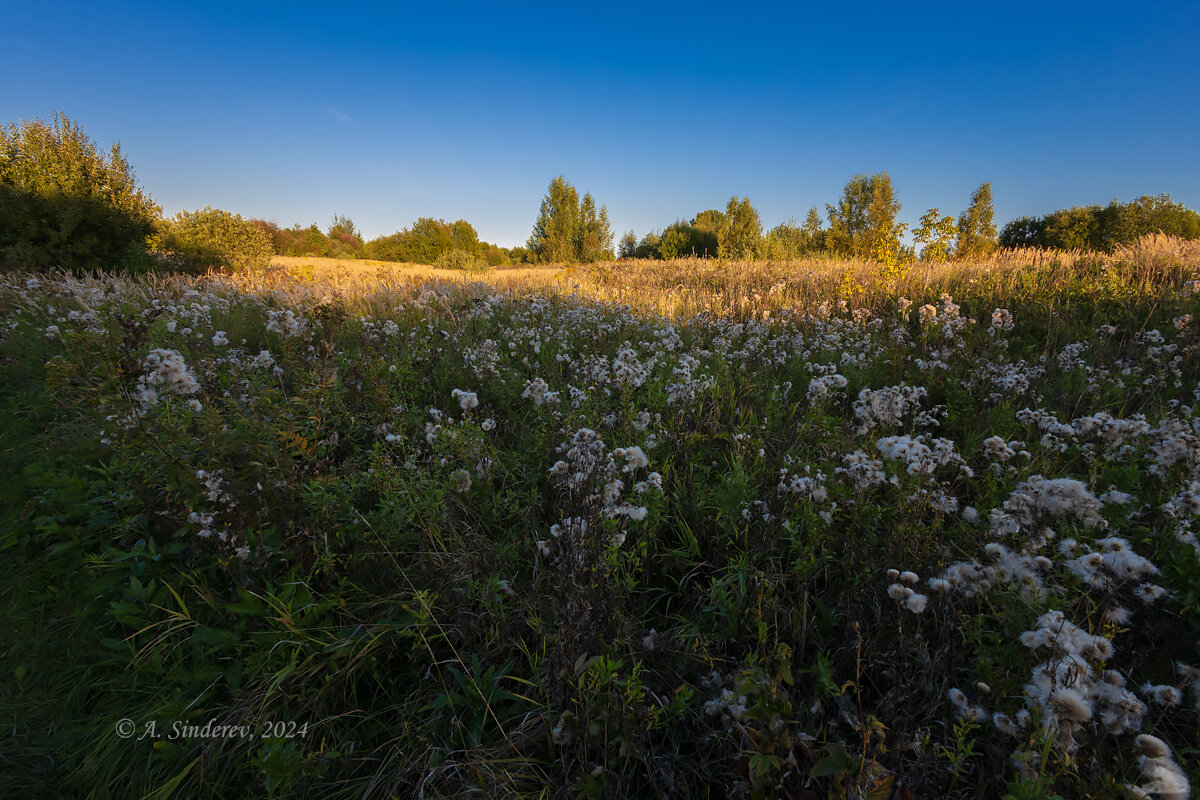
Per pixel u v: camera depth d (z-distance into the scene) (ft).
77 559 9.36
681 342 23.94
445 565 9.00
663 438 12.74
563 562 7.93
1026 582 6.23
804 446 12.30
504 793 6.12
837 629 7.82
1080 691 5.10
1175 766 4.67
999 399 14.94
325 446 11.42
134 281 43.68
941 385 16.93
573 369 19.63
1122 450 10.23
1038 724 5.01
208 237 67.00
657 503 9.25
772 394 15.58
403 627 7.98
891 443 8.57
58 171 53.31
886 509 8.77
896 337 21.85
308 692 7.32
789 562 9.07
